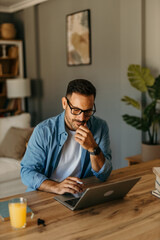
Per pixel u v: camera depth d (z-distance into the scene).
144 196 1.42
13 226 1.11
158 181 1.43
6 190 3.22
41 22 5.46
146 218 1.19
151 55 3.61
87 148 1.53
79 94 1.42
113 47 4.06
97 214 1.23
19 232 1.08
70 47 4.79
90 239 1.03
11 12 6.18
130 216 1.21
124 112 3.95
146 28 3.61
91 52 4.44
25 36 5.94
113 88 4.13
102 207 1.30
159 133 3.60
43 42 5.48
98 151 1.55
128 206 1.31
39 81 5.73
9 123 3.98
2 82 6.01
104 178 1.60
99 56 4.30
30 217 1.20
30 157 1.64
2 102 6.24
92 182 1.60
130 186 1.35
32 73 5.86
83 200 1.23
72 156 1.72
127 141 3.95
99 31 4.25
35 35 5.64
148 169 1.84
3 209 1.25
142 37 3.63
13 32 5.82
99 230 1.09
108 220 1.17
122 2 3.79
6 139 3.69
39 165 1.66
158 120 3.25
